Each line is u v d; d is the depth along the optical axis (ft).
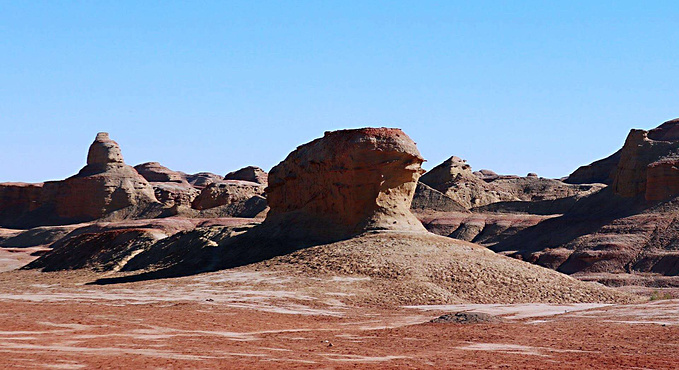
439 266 207.21
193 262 252.21
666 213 375.25
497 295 190.60
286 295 179.01
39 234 540.93
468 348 100.37
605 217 409.08
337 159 254.06
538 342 105.81
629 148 440.86
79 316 127.34
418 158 253.03
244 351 92.99
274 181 285.64
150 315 134.82
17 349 86.89
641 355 92.02
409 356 92.07
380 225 242.58
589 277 331.98
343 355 91.61
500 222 499.92
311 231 255.29
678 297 244.83
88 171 625.82
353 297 180.45
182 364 79.61
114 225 497.46
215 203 566.77
